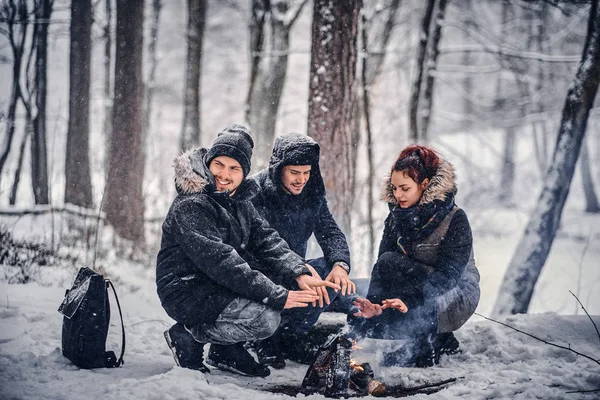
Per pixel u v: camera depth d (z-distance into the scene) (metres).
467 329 5.02
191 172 3.95
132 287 7.24
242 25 28.39
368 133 11.29
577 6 13.17
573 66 19.62
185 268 3.96
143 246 10.58
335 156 7.51
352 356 4.61
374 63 16.62
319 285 4.06
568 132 8.40
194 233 3.86
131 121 10.83
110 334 4.96
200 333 3.98
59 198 11.13
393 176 4.48
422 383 4.09
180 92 29.16
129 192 10.70
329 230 4.83
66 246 8.77
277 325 3.95
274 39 15.97
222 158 4.03
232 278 3.82
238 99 28.08
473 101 21.66
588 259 17.36
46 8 12.01
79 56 11.40
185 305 3.91
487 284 14.88
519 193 29.73
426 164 4.44
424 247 4.46
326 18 7.59
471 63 27.95
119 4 11.02
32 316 5.00
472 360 4.59
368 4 16.66
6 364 3.89
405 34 21.19
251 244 4.26
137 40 11.02
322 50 7.59
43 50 11.88
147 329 5.17
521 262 8.42
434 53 15.66
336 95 7.55
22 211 9.91
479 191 24.38
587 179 25.98
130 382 3.56
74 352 3.99
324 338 4.57
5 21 11.62
